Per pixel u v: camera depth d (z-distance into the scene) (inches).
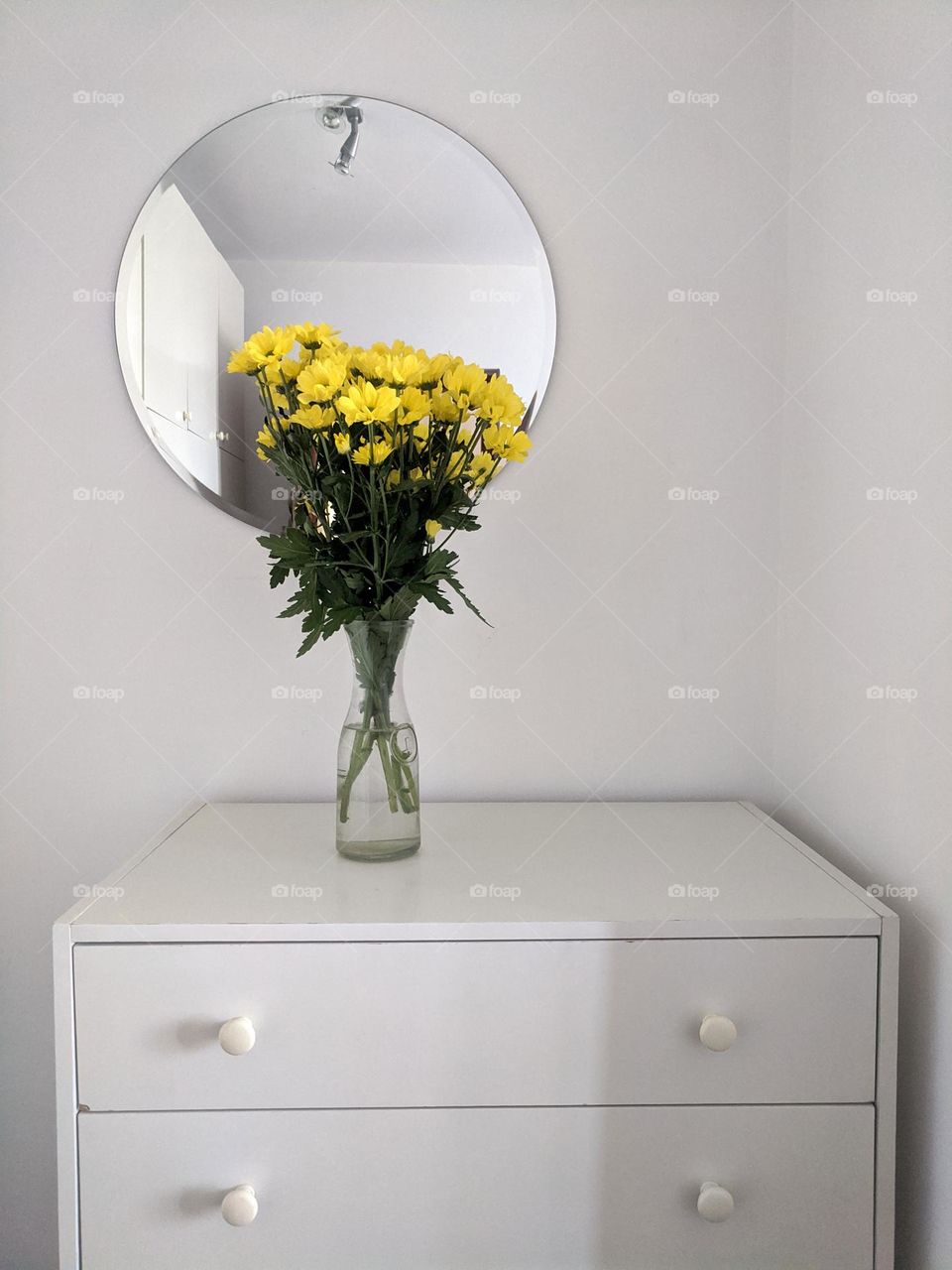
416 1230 41.3
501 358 58.6
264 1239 41.3
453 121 58.0
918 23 43.6
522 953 40.8
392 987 40.7
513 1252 41.6
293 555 44.0
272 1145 41.0
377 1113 41.0
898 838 45.8
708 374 59.6
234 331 57.7
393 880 45.6
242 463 58.2
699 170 58.7
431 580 45.1
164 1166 40.9
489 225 58.2
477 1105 41.2
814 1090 41.6
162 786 59.6
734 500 60.2
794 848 50.9
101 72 56.6
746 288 59.3
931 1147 43.3
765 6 58.3
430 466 45.8
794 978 41.3
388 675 47.4
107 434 57.9
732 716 61.0
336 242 57.9
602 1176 41.5
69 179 56.8
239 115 57.1
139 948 40.4
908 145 44.5
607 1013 41.1
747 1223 41.8
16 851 59.1
